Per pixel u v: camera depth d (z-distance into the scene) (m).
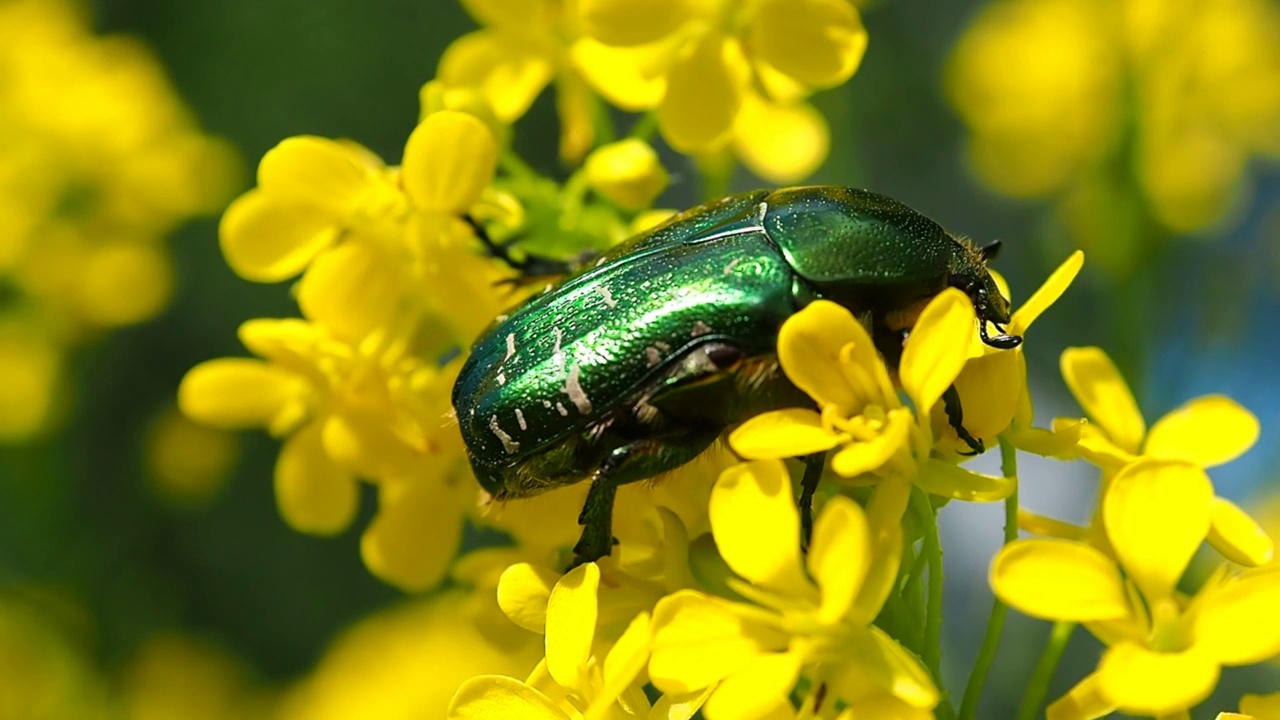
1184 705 0.10
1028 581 0.11
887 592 0.11
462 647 0.21
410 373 0.12
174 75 0.29
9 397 0.21
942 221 0.26
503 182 0.13
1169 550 0.11
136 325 0.27
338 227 0.12
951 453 0.11
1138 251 0.17
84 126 0.23
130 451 0.26
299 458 0.13
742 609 0.11
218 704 0.23
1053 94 0.23
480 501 0.12
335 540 0.26
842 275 0.11
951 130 0.25
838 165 0.18
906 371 0.11
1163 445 0.12
